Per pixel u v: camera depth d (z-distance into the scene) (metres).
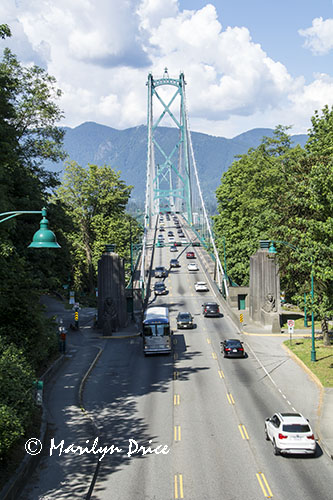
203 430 28.09
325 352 46.47
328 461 23.56
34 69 55.88
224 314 71.75
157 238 149.38
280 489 20.69
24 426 25.05
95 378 40.84
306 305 45.31
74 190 96.25
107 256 66.00
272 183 67.44
